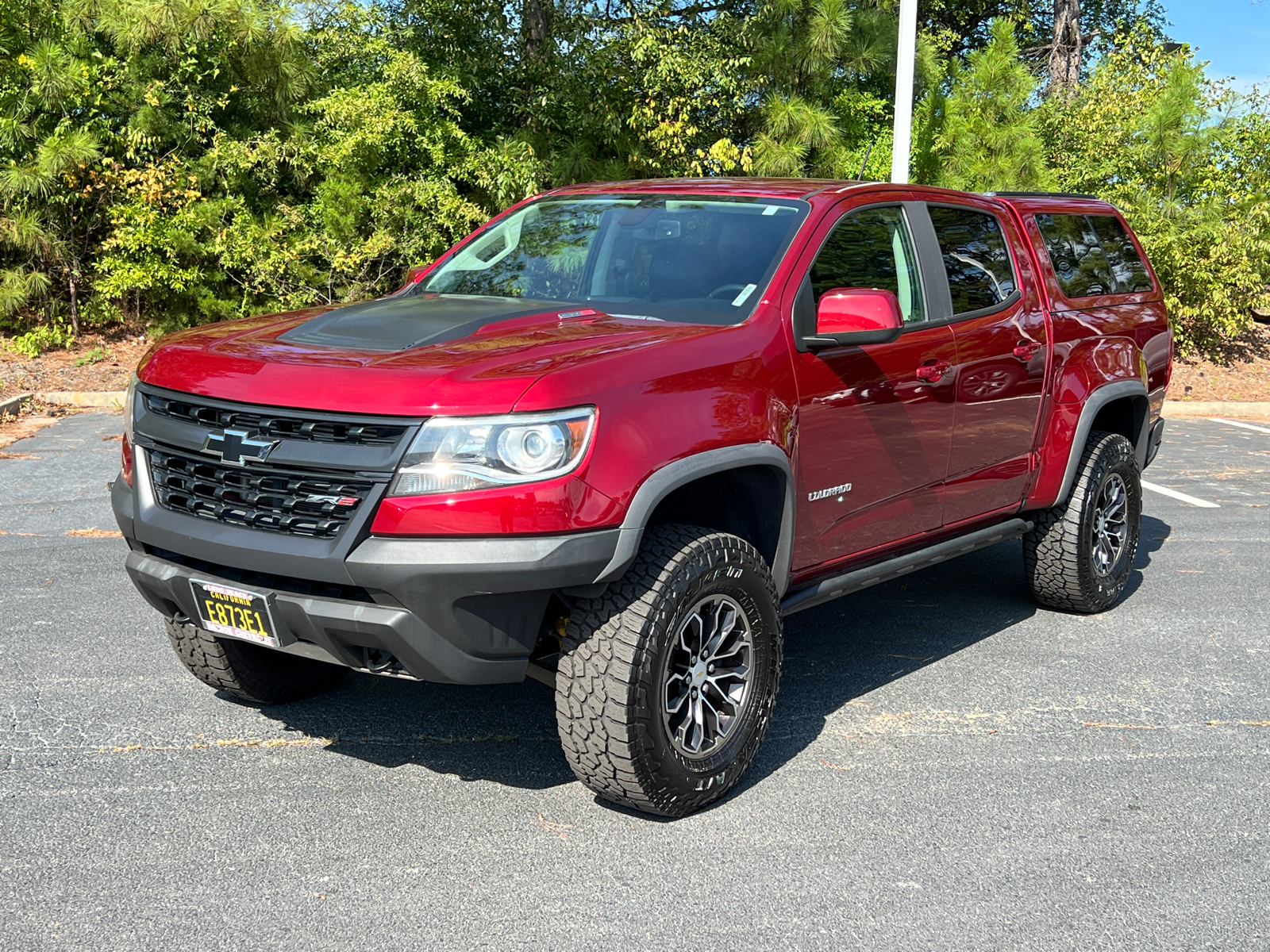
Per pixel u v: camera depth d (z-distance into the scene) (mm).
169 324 13938
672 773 3418
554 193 5043
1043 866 3307
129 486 3637
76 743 3926
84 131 13031
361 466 3113
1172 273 15008
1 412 10625
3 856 3186
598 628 3309
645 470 3258
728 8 16281
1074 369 5395
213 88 14133
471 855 3279
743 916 3002
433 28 14938
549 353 3342
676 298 4082
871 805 3660
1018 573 6570
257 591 3264
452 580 3064
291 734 4070
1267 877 3279
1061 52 21641
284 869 3166
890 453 4301
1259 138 15234
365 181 13773
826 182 4594
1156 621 5676
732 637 3686
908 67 11930
